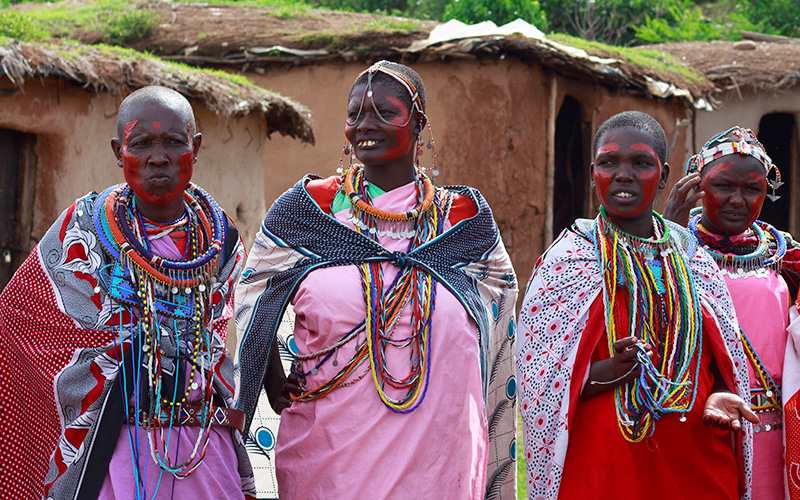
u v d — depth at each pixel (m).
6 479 3.23
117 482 3.10
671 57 13.59
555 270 3.72
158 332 3.18
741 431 3.74
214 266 3.34
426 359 3.53
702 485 3.59
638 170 3.66
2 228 7.01
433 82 10.60
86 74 6.88
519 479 6.02
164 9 12.73
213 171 8.38
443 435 3.52
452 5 17.70
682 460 3.56
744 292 4.07
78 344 3.15
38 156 7.05
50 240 3.21
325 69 10.84
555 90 11.27
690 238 3.89
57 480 3.14
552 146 11.31
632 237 3.71
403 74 3.64
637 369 3.51
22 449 3.25
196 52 11.11
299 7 14.04
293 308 3.67
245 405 3.69
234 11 12.65
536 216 11.20
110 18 12.34
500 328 3.93
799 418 3.89
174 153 3.19
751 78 13.30
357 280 3.55
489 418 3.95
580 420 3.63
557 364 3.63
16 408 3.24
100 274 3.17
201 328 3.26
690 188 4.10
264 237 3.73
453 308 3.62
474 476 3.59
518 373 3.74
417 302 3.55
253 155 9.05
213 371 3.32
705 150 4.22
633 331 3.60
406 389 3.50
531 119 11.05
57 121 6.98
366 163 3.65
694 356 3.64
